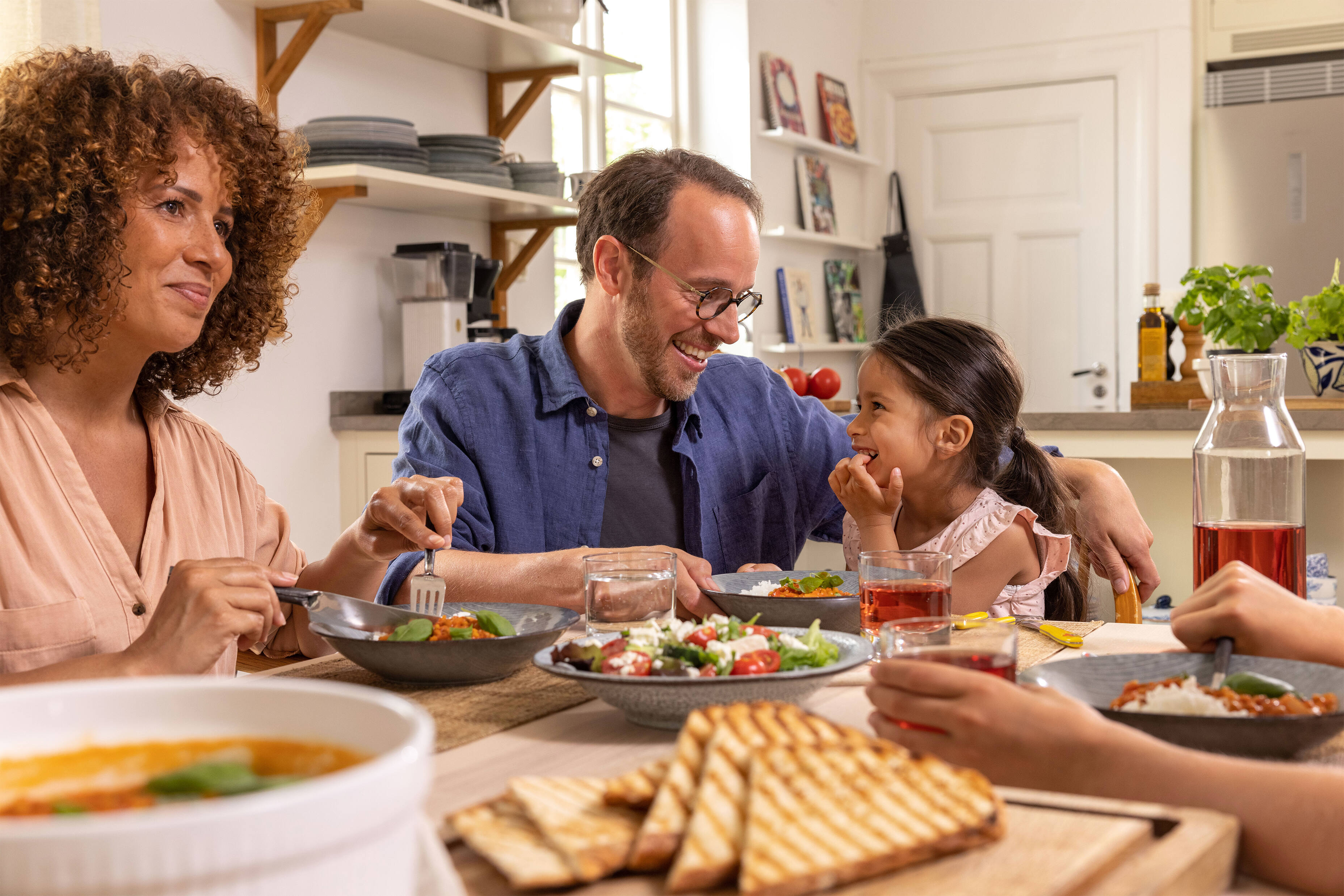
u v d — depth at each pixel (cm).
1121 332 487
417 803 35
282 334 139
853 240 497
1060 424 262
